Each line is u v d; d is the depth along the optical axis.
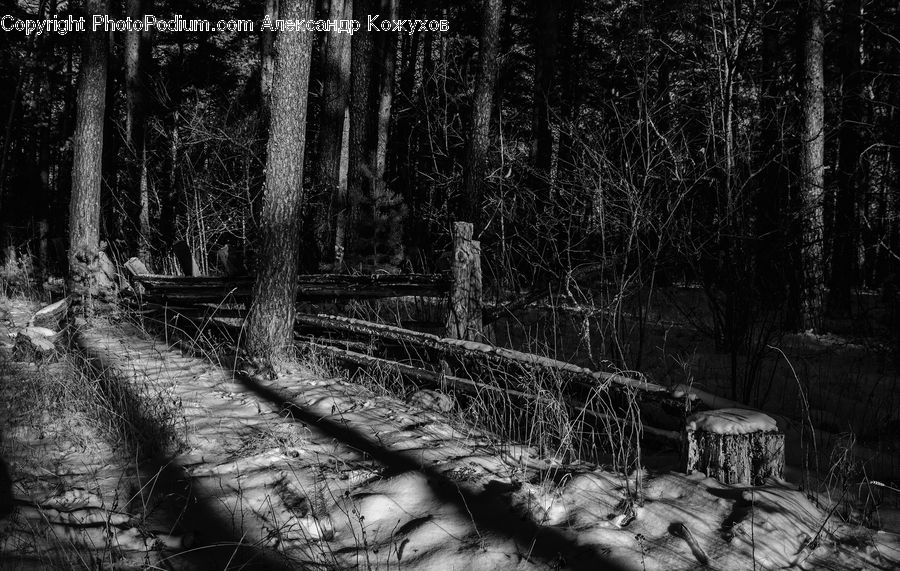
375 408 5.22
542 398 4.36
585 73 17.33
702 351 7.09
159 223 16.75
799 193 8.02
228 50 27.12
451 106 15.90
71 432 4.66
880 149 10.87
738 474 3.53
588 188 6.14
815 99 9.35
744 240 6.08
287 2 6.18
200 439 4.52
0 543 3.06
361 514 3.47
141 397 5.16
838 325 9.53
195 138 14.26
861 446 4.43
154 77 18.66
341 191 13.80
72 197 9.05
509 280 7.74
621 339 5.78
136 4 16.62
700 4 7.89
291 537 3.26
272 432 4.63
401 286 6.70
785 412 5.20
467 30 23.44
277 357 6.43
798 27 10.08
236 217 13.71
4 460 4.12
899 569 2.84
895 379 6.17
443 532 3.24
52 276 15.77
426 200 15.90
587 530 3.13
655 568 2.84
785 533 3.02
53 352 6.72
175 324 8.12
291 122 6.34
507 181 9.71
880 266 12.12
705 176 6.12
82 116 9.16
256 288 6.45
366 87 13.34
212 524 3.40
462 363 5.22
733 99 7.23
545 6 15.07
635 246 6.05
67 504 3.59
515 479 3.72
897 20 11.23
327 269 11.00
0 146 24.53
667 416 4.25
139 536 3.24
